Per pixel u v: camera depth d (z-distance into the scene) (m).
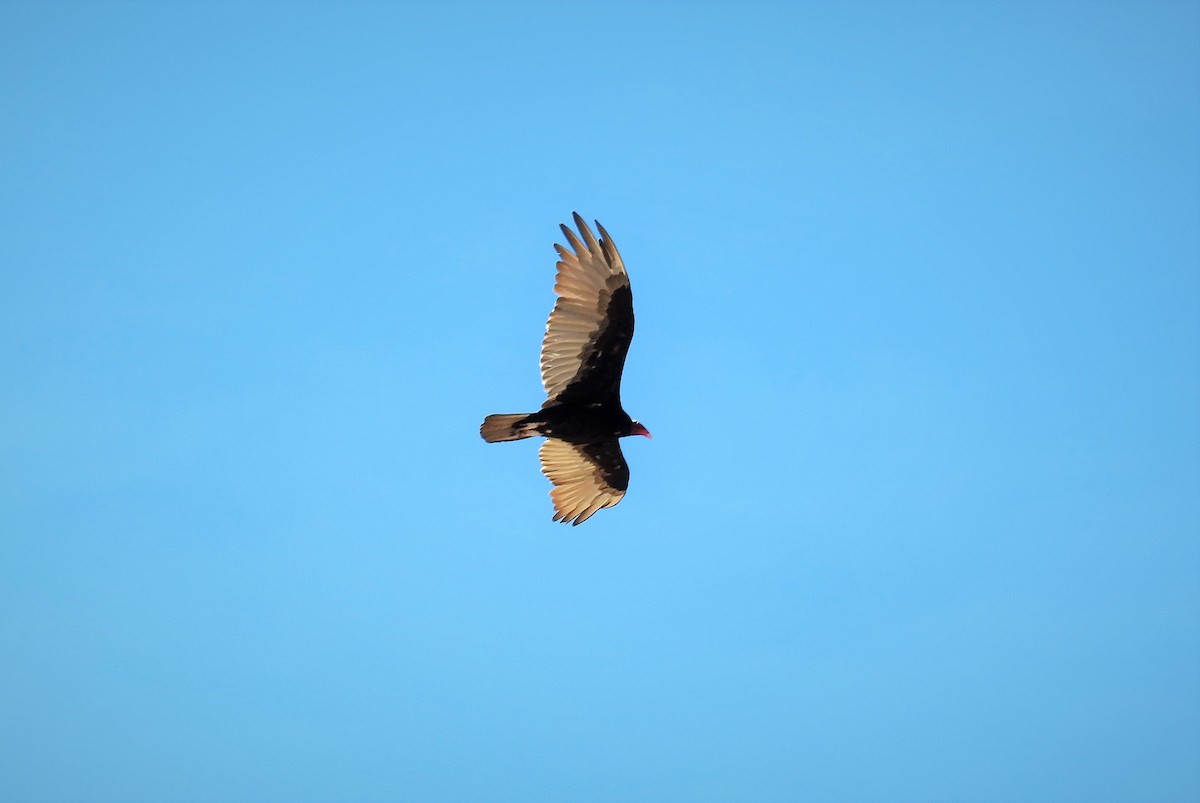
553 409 15.03
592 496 16.83
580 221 13.95
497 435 15.30
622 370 14.96
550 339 14.52
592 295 14.33
